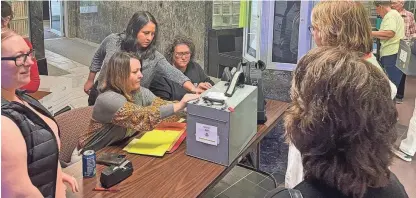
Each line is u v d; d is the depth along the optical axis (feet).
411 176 11.84
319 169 2.85
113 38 10.23
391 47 16.97
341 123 2.78
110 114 7.02
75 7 28.99
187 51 10.11
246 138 7.14
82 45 27.61
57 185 4.66
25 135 4.05
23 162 4.02
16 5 15.48
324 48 3.13
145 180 5.95
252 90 7.29
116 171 5.82
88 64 22.84
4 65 4.09
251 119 7.30
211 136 6.46
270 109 9.27
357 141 2.78
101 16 26.84
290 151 5.52
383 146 2.82
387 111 2.83
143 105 7.91
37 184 4.28
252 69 8.37
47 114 4.71
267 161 11.02
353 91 2.77
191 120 6.60
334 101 2.80
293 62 15.11
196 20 17.43
